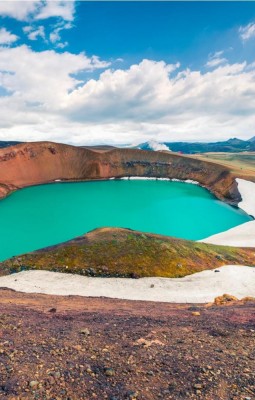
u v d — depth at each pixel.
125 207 190.00
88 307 33.09
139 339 17.47
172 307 36.91
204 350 16.33
